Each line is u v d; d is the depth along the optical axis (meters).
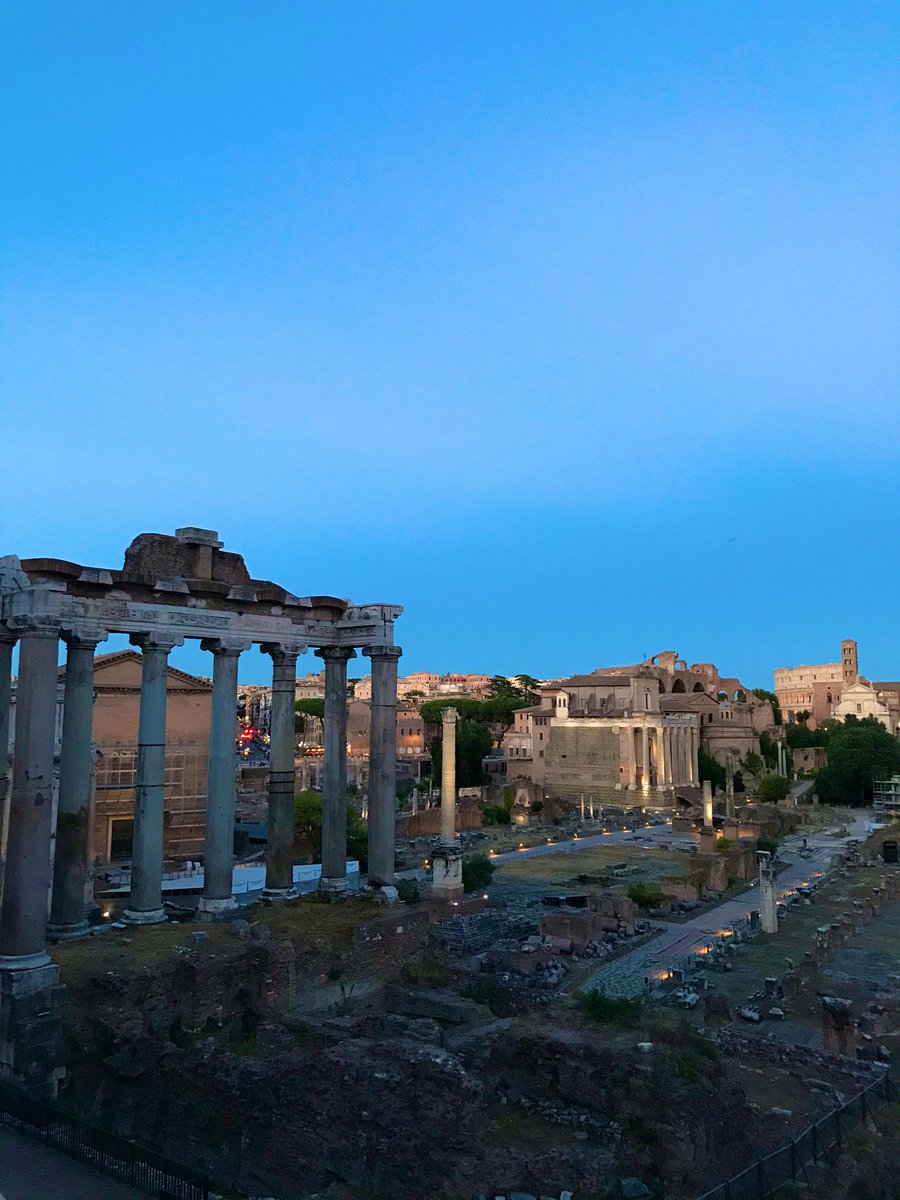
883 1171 24.34
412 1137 20.86
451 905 65.75
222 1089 23.09
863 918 69.06
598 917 63.53
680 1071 24.42
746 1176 21.66
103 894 66.12
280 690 42.28
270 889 41.66
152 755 36.69
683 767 182.50
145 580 36.00
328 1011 34.62
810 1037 38.97
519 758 195.00
